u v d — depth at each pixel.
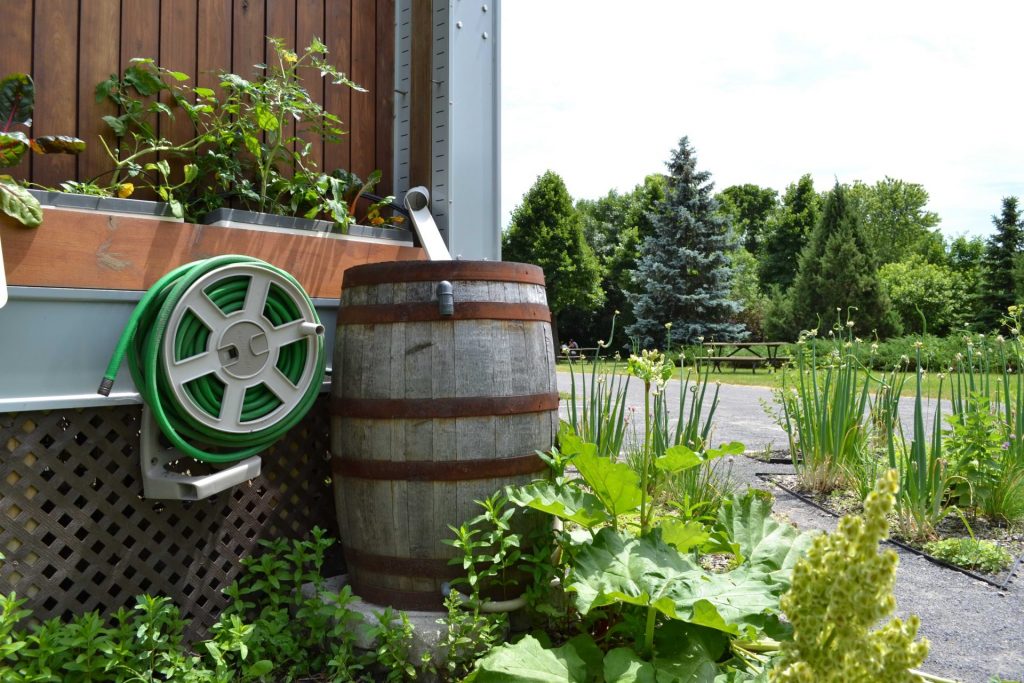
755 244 49.62
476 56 3.43
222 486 2.29
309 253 2.74
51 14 2.46
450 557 2.36
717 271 26.52
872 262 29.59
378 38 3.43
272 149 2.85
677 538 2.20
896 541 3.69
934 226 52.47
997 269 28.53
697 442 3.90
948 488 4.20
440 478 2.32
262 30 3.03
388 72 3.46
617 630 2.27
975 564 3.33
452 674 2.23
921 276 30.53
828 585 1.07
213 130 2.81
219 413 2.30
